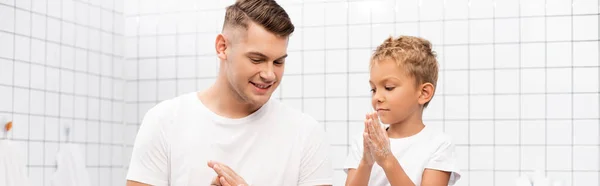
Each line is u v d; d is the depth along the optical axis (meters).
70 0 2.92
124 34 3.28
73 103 2.92
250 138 1.64
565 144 2.68
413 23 2.85
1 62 2.53
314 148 1.68
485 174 2.75
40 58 2.73
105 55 3.15
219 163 1.55
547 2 2.72
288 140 1.67
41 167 2.71
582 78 2.67
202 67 3.14
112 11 3.21
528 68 2.73
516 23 2.75
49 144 2.77
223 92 1.65
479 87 2.77
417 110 1.91
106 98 3.15
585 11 2.68
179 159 1.62
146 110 3.23
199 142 1.63
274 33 1.50
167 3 3.22
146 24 3.25
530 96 2.72
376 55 1.87
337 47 2.94
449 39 2.81
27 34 2.67
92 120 3.04
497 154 2.74
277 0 3.04
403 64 1.80
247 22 1.50
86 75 3.02
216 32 3.12
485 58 2.77
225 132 1.64
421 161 1.85
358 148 2.00
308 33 2.99
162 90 3.21
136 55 3.26
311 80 2.97
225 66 1.61
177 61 3.19
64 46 2.88
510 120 2.74
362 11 2.92
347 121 2.91
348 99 2.91
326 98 2.95
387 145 1.68
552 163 2.69
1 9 2.54
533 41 2.73
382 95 1.83
